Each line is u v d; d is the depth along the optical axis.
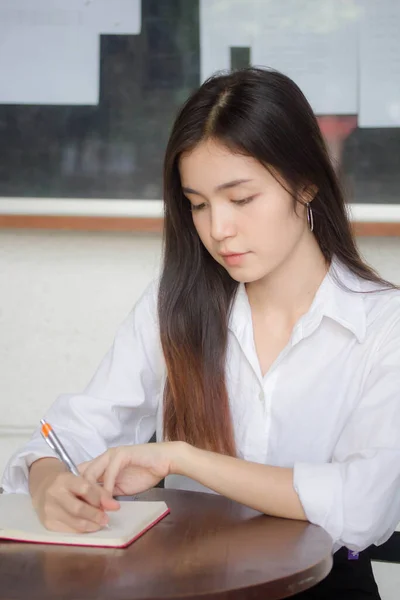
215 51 2.22
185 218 1.52
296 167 1.38
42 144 2.26
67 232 2.36
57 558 1.05
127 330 1.68
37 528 1.14
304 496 1.23
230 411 1.53
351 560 1.46
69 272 2.37
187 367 1.51
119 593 0.92
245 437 1.52
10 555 1.06
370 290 1.52
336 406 1.49
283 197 1.37
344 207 1.53
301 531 1.17
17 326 2.39
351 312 1.48
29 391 2.40
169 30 2.23
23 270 2.38
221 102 1.34
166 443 1.29
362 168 2.20
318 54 2.19
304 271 1.51
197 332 1.53
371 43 2.18
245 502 1.25
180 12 2.22
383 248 2.28
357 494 1.25
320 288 1.50
